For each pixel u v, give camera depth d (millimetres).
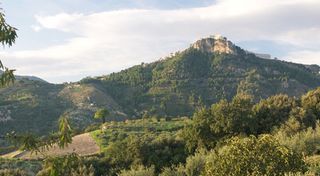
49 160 9820
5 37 9562
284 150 29891
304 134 50906
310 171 32000
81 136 105812
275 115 83688
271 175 28797
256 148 30047
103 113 131625
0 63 10086
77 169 56344
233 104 83500
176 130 111188
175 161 71125
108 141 98625
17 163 73062
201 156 47938
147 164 69625
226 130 78500
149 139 80250
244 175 29406
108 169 68188
